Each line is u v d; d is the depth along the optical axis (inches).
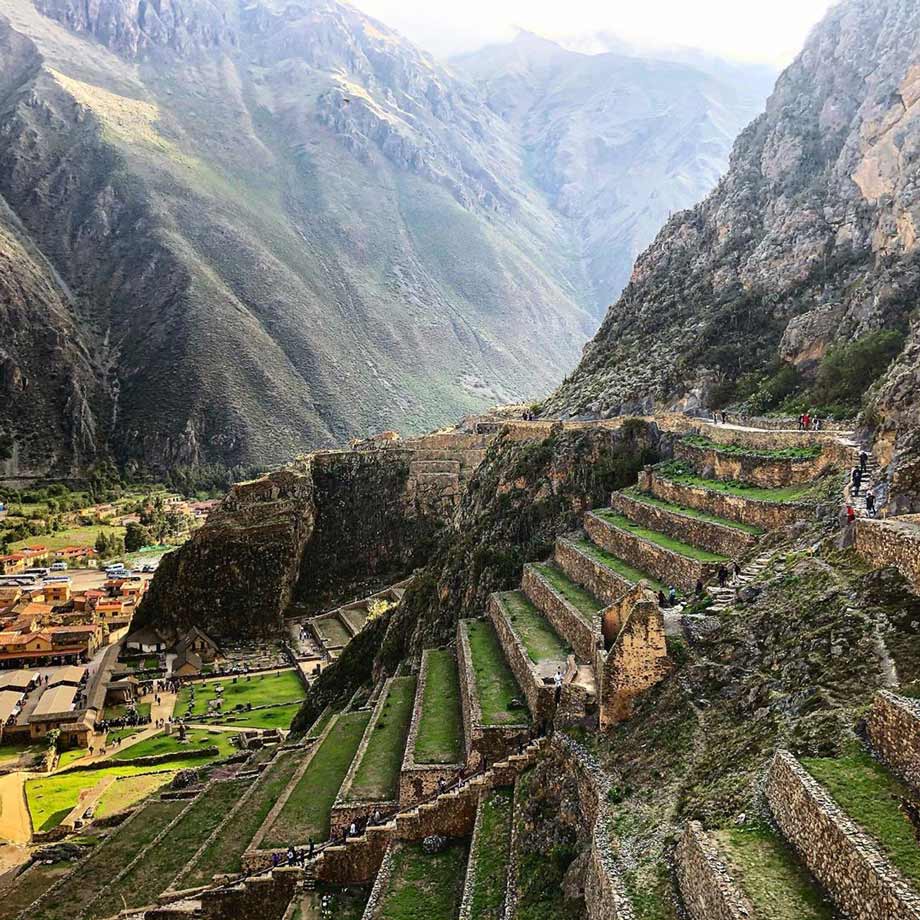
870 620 1077.1
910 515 1256.2
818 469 1861.5
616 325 4421.8
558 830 1221.7
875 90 3791.8
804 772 847.7
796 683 1078.4
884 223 3191.4
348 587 5999.0
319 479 6328.7
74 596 6215.6
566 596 1991.9
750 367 3378.4
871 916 686.5
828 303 3275.1
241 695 4311.0
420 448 6220.5
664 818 1013.2
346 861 1615.4
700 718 1169.4
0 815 2802.7
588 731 1373.0
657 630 1310.3
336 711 2960.1
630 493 2416.3
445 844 1512.1
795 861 814.5
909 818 758.5
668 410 3361.2
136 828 2308.1
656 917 855.7
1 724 3649.1
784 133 4306.1
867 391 2475.4
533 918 1082.1
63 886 1996.8
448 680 2203.5
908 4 4005.9
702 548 1788.9
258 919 1627.7
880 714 875.4
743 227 4119.1
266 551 5816.9
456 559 2992.1
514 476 2972.4
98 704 4015.8
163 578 5831.7
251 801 2122.3
